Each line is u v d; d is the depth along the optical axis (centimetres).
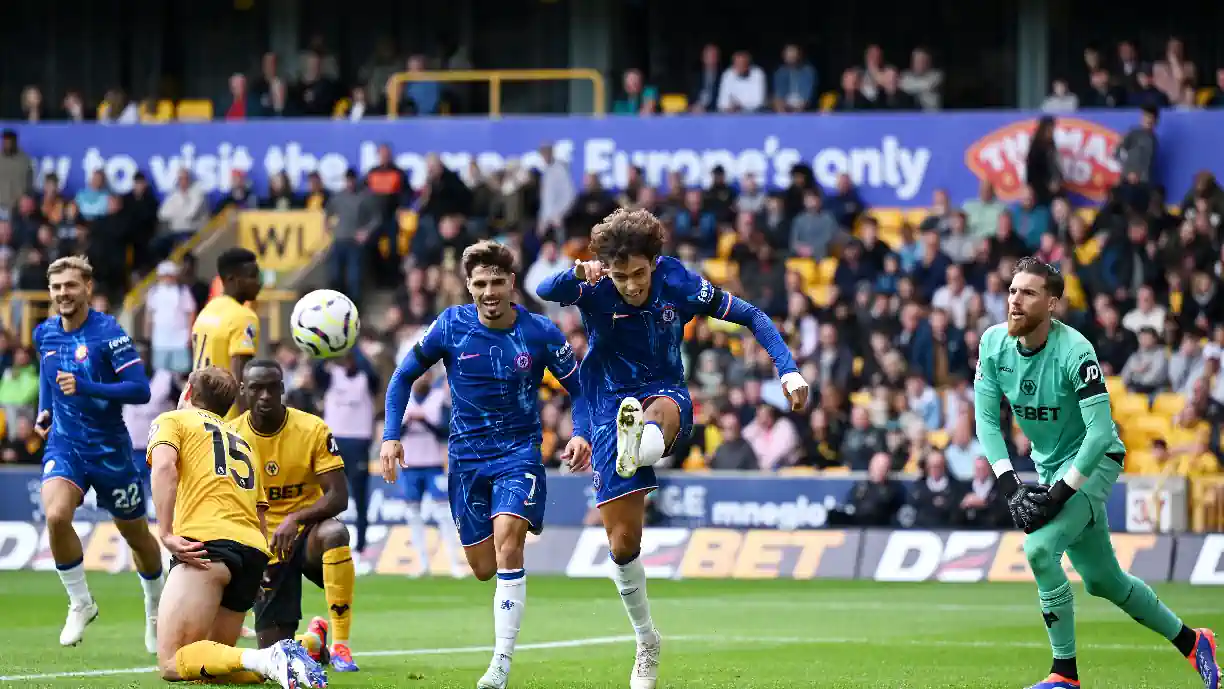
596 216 6075
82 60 8194
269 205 6731
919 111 6406
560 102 7781
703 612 3616
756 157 6462
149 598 2709
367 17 8044
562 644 2936
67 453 2755
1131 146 6047
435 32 7988
